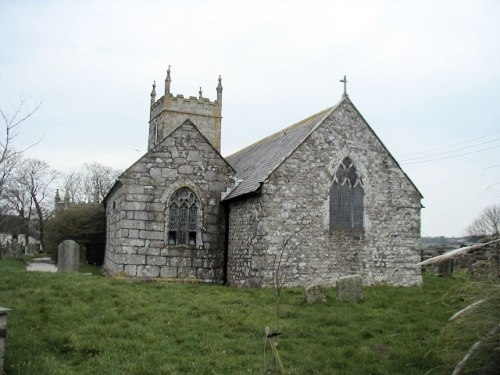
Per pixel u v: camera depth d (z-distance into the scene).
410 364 8.48
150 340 9.31
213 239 19.52
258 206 17.33
